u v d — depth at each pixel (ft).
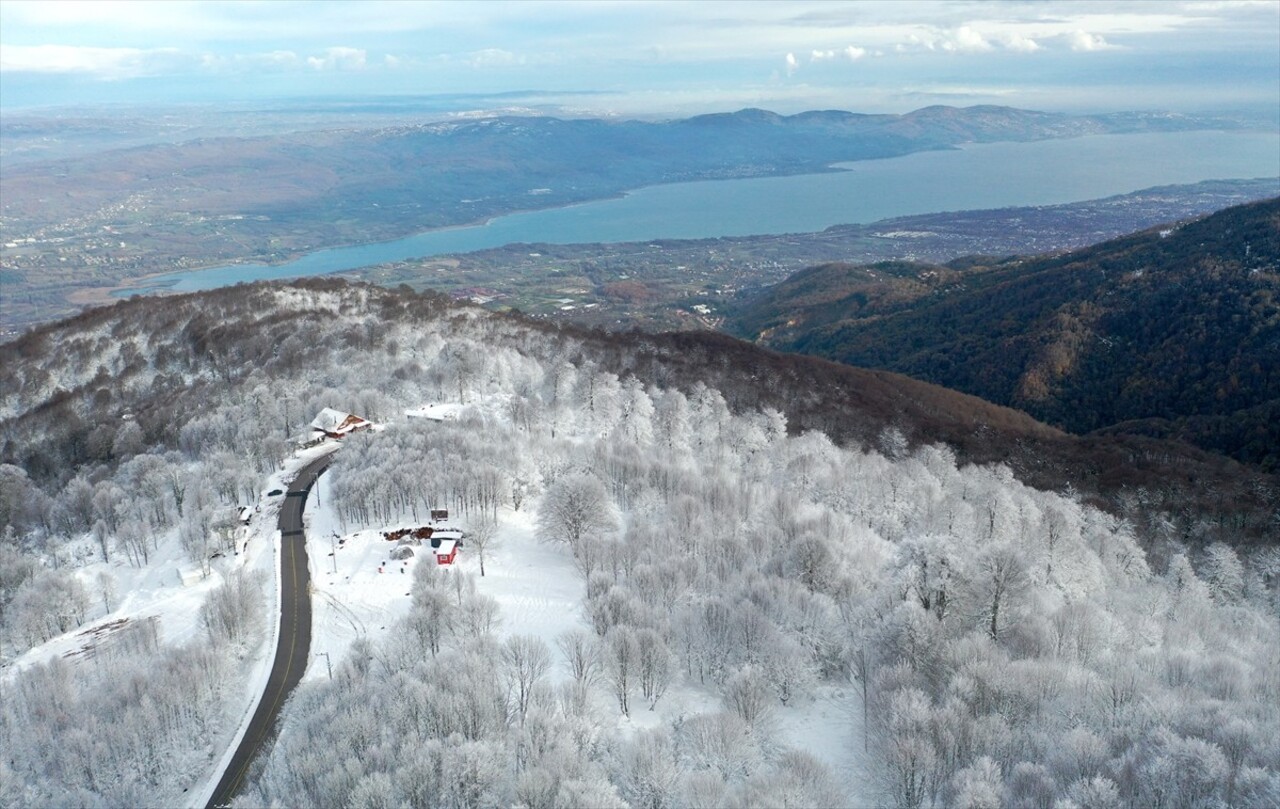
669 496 542.16
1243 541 551.18
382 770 274.36
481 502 525.34
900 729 281.13
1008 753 275.18
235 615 411.54
